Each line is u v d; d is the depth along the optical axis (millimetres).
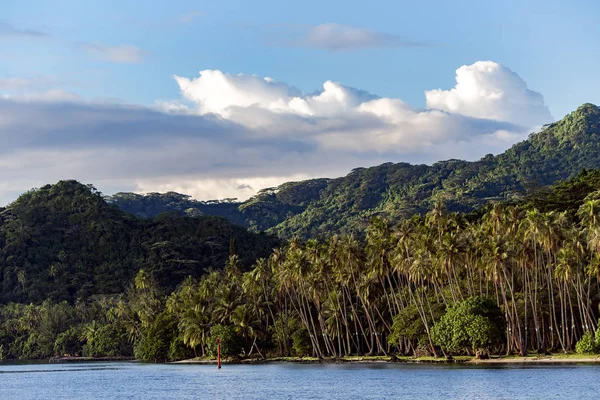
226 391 167000
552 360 194000
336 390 159125
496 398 133000
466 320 196250
